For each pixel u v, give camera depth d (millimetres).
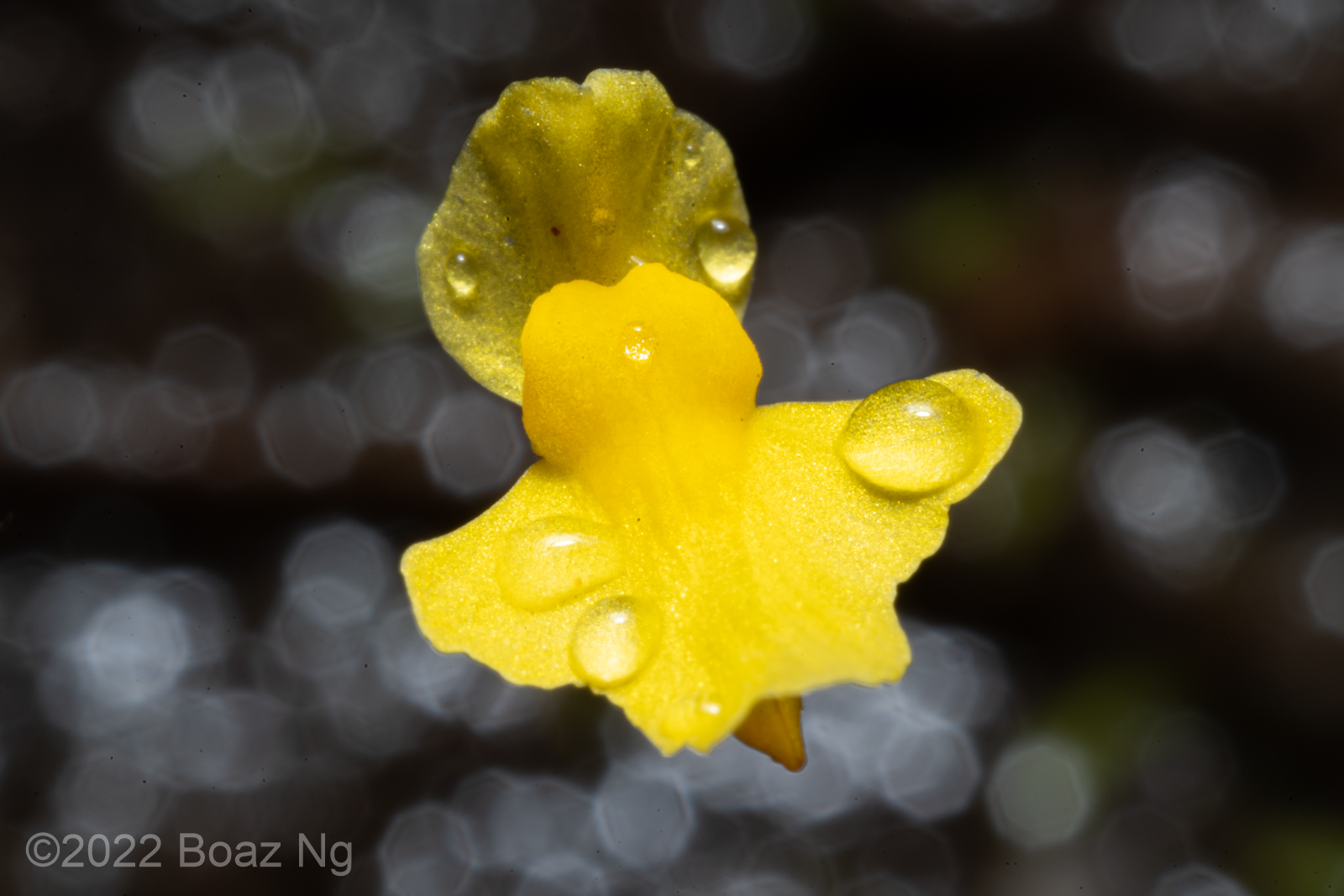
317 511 77
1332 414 75
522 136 54
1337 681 67
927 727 70
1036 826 67
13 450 75
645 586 52
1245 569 71
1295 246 79
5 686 69
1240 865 66
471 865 67
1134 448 75
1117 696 69
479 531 53
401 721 70
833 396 81
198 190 81
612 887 67
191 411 77
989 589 73
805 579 52
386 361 80
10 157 81
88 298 79
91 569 74
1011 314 80
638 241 55
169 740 69
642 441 53
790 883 67
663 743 51
